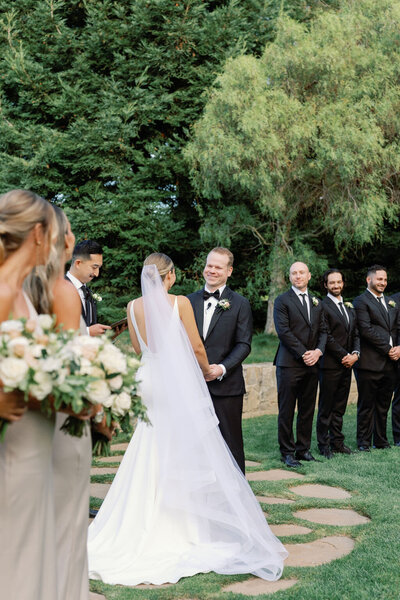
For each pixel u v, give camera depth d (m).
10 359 1.80
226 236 15.58
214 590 3.21
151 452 3.75
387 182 15.81
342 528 4.30
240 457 4.75
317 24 14.89
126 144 15.68
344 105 13.93
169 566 3.50
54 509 2.29
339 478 5.73
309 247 16.03
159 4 14.98
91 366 1.96
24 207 2.07
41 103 15.97
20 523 1.97
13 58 15.38
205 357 4.11
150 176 15.92
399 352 7.22
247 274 18.20
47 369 1.82
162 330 3.82
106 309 15.69
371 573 3.45
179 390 3.76
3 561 1.95
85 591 2.42
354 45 14.27
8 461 1.97
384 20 14.79
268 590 3.30
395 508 4.75
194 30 15.21
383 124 14.68
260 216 17.39
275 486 5.38
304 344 6.53
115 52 15.64
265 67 14.60
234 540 3.73
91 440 2.46
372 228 14.34
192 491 3.68
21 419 1.98
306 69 14.06
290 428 6.47
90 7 15.53
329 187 14.70
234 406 4.73
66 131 15.48
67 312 2.23
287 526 4.39
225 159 13.64
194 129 15.06
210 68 15.91
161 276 4.01
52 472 2.27
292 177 14.51
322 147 13.67
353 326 7.11
